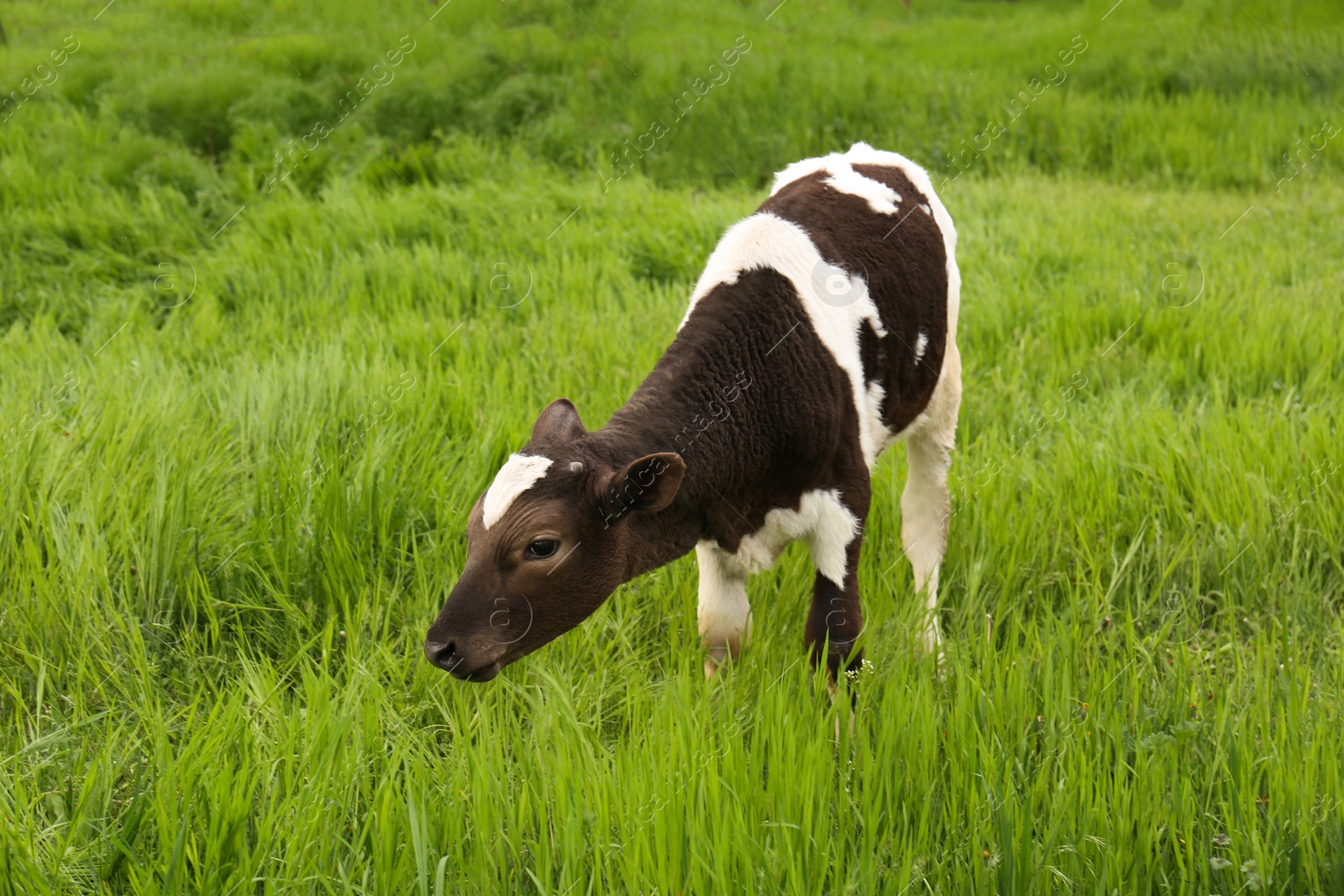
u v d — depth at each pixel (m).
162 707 3.58
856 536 3.69
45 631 3.68
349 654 3.57
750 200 8.14
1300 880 2.82
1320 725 3.15
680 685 3.41
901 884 2.77
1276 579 4.21
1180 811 2.99
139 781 3.03
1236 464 4.68
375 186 8.08
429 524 4.38
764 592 4.13
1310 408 5.06
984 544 4.37
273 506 4.21
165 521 4.05
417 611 3.90
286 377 5.04
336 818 2.99
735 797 2.91
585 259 7.01
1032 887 2.79
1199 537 4.46
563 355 5.55
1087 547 4.32
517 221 7.36
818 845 2.80
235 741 3.18
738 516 3.52
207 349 5.71
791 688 3.48
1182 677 3.53
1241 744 3.11
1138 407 5.31
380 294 6.38
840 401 3.60
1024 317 6.32
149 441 4.49
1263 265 7.10
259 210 7.40
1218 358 5.77
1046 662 3.46
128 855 2.81
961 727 3.22
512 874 2.91
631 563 3.24
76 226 7.01
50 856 2.82
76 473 4.25
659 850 2.77
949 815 3.02
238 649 3.71
